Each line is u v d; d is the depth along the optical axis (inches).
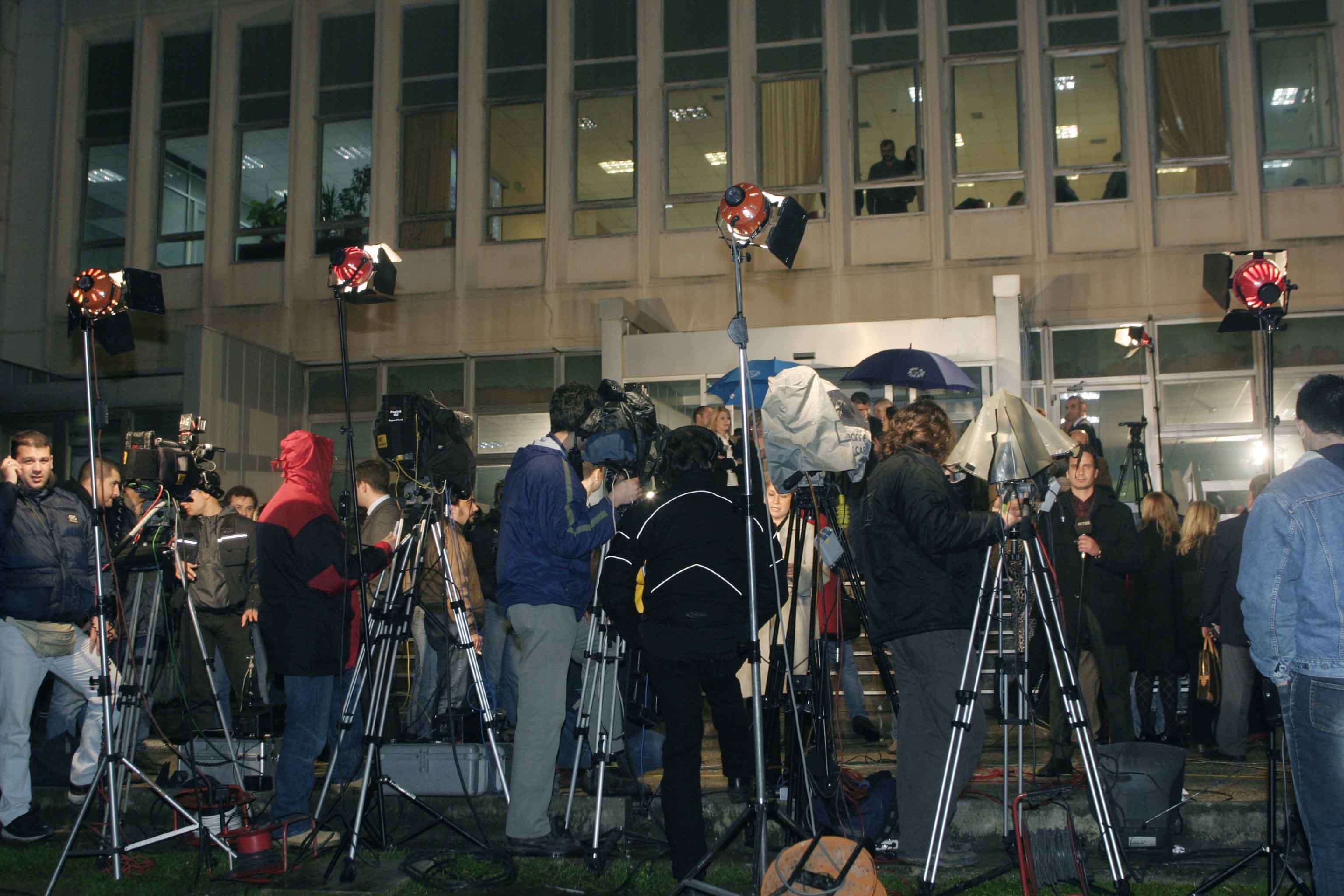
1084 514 217.8
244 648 253.6
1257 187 469.1
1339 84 469.4
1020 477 158.9
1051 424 167.5
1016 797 165.8
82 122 593.0
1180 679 269.6
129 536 198.4
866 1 513.0
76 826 174.2
